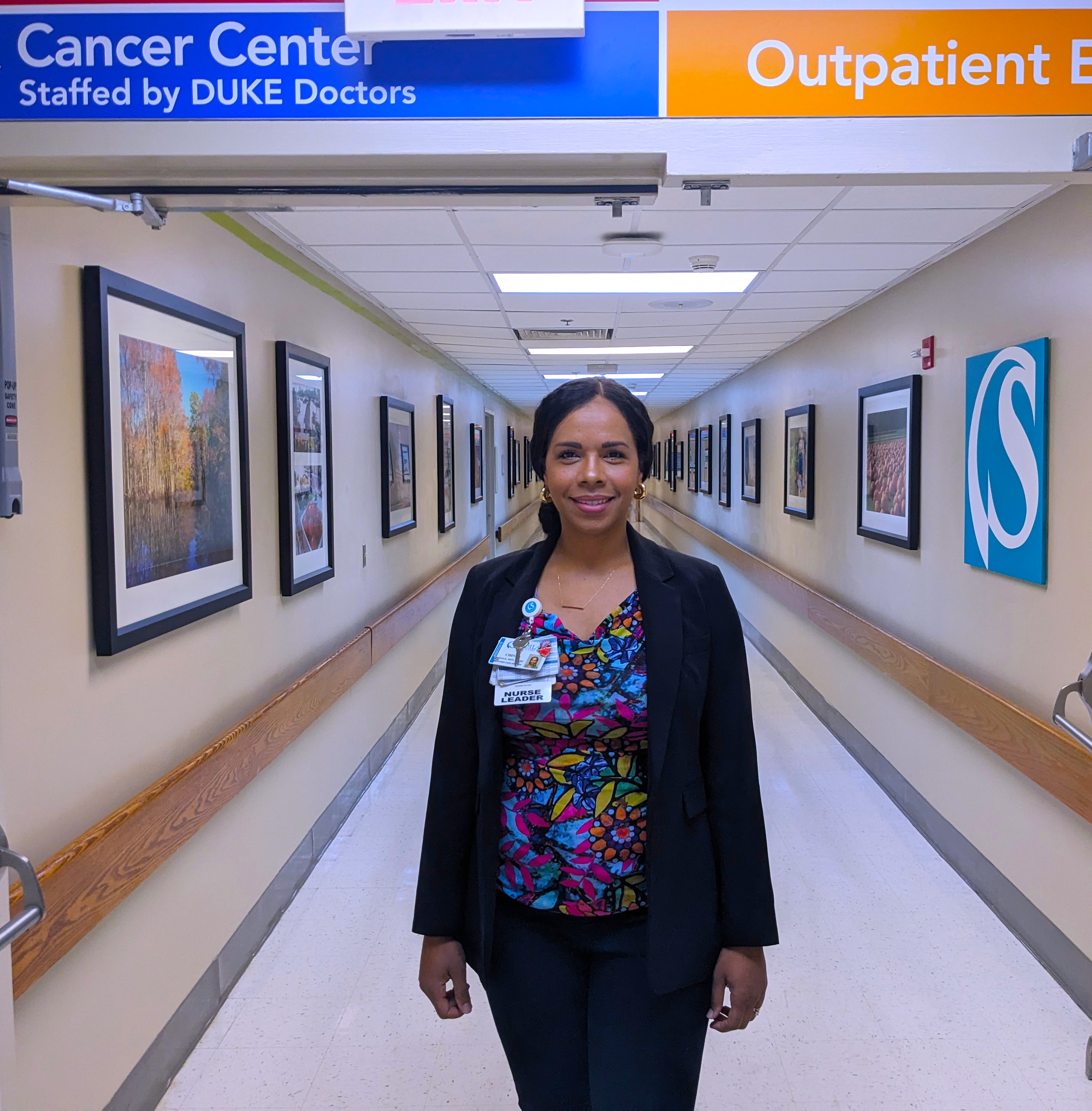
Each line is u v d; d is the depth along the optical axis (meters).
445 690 1.39
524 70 1.15
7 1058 1.34
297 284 3.50
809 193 2.77
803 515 6.11
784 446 6.79
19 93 1.16
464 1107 2.26
